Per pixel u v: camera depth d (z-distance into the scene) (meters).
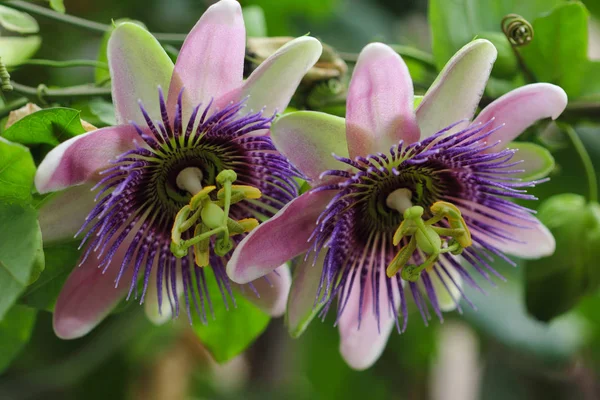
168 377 0.82
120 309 0.56
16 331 0.59
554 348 0.71
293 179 0.53
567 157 0.65
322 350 0.78
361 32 0.82
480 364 0.83
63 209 0.52
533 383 0.81
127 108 0.52
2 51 0.60
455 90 0.52
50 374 0.75
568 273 0.60
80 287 0.54
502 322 0.72
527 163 0.56
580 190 0.66
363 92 0.52
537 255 0.56
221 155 0.54
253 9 0.63
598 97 0.61
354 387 0.79
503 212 0.55
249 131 0.53
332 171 0.52
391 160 0.53
